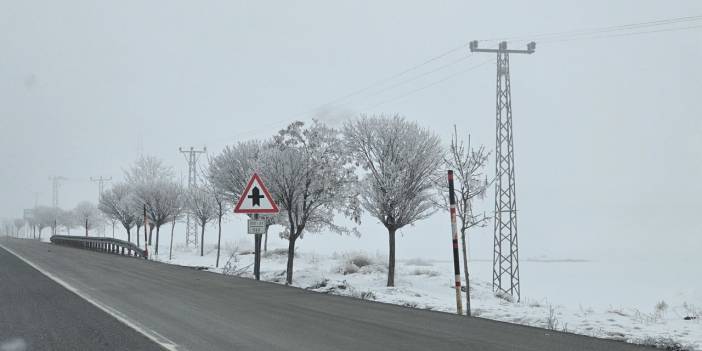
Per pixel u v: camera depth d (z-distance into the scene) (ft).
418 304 47.42
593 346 28.14
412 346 27.43
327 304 43.21
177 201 153.58
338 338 29.37
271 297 47.42
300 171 69.00
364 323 34.22
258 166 70.74
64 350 26.50
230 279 64.34
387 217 71.05
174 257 133.18
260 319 35.53
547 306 61.36
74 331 31.24
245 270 82.58
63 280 61.52
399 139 71.97
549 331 32.24
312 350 26.48
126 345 27.55
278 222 84.12
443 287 76.69
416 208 71.51
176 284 57.98
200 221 148.56
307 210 69.67
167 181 160.35
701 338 33.06
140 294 48.91
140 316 36.63
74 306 41.27
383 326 33.17
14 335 30.09
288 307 41.29
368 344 27.86
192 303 43.11
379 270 88.22
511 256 95.96
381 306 42.29
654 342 30.37
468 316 37.91
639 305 71.36
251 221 61.67
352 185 73.26
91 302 43.42
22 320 35.01
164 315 37.06
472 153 50.26
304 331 31.37
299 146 71.56
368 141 72.49
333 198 71.26
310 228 76.13
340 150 72.95
